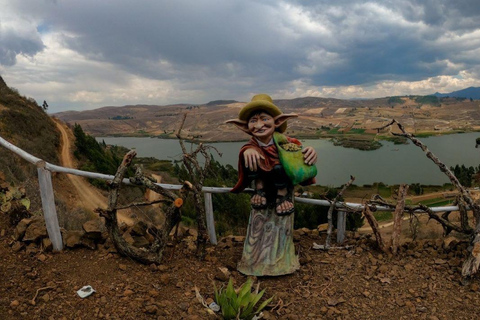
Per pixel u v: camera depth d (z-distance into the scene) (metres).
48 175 4.01
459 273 4.10
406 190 4.73
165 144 150.38
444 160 100.81
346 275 4.20
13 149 4.14
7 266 3.67
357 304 3.66
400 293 3.81
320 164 101.12
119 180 3.99
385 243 4.77
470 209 4.60
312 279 4.17
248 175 4.49
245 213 13.77
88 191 25.53
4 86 39.22
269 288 4.00
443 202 38.69
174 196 4.18
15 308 3.10
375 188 47.22
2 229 4.28
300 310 3.58
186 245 4.79
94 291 3.45
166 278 3.80
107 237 4.46
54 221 4.08
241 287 3.61
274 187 4.48
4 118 30.34
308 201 4.93
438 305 3.60
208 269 4.27
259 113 4.43
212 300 3.59
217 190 4.82
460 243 4.73
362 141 154.75
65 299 3.32
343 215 5.09
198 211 4.37
